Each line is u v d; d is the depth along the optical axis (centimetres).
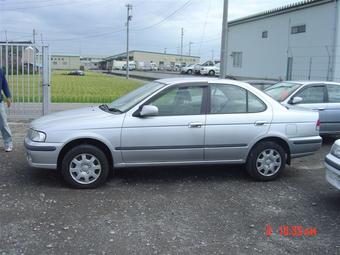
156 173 711
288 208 560
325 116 980
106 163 621
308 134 685
